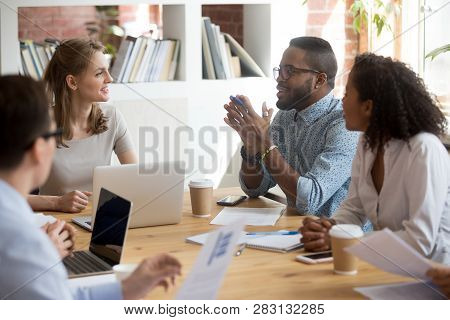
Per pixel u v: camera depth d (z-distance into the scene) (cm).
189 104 442
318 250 225
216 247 169
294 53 304
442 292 187
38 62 418
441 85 408
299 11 463
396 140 228
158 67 442
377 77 226
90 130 328
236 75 459
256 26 475
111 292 175
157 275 175
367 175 242
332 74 304
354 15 454
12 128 152
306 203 280
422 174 217
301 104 304
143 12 509
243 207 287
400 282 197
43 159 158
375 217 241
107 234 218
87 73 319
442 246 223
